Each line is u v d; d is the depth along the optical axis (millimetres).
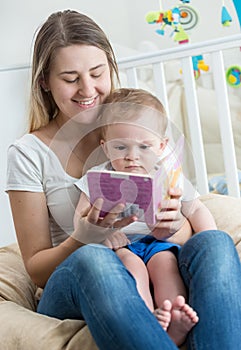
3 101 2064
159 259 1257
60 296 1186
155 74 2094
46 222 1352
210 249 1171
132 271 1217
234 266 1153
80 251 1145
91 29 1362
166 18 2688
